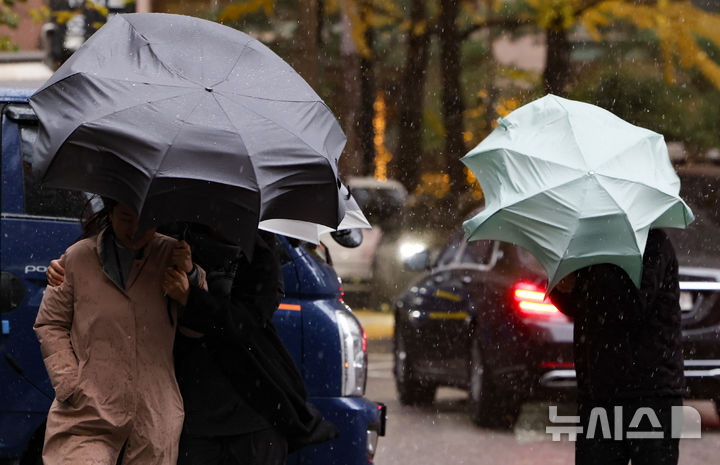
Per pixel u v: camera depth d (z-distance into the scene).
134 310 10.20
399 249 47.50
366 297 47.31
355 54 66.69
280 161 9.34
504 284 21.28
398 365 25.47
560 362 20.33
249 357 10.62
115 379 10.10
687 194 28.28
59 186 9.33
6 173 13.08
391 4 60.34
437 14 58.06
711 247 20.91
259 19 60.28
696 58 49.34
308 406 11.06
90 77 9.56
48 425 10.20
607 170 11.88
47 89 9.66
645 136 12.33
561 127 12.34
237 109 9.52
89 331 10.15
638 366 11.70
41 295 12.81
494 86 78.06
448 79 57.47
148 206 9.05
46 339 10.27
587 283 11.98
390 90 78.38
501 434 21.12
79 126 9.23
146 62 9.80
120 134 9.15
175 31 10.12
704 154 61.47
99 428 10.04
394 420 22.95
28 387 12.67
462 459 18.69
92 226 10.80
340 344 13.12
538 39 76.25
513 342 20.72
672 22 48.56
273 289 10.72
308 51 47.00
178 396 10.33
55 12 39.00
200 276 10.31
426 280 24.94
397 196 52.44
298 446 10.95
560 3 48.19
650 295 11.64
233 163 9.16
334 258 48.03
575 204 11.80
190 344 10.71
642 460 11.80
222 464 10.62
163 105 9.35
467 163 12.83
